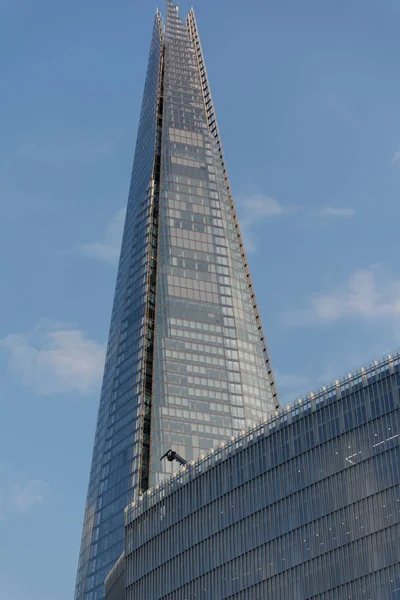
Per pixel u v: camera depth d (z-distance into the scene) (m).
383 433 164.38
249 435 185.62
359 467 165.75
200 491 191.00
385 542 158.50
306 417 176.50
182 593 186.12
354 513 164.00
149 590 193.88
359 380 170.75
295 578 168.50
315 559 166.75
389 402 165.25
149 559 197.00
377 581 157.75
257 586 173.62
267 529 175.62
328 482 169.25
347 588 161.00
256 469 181.62
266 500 177.75
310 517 169.62
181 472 197.50
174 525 194.00
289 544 171.38
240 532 180.00
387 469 161.75
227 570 179.75
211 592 180.88
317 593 164.50
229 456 188.00
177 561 190.12
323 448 171.88
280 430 180.12
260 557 175.00
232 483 185.25
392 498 159.75
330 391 174.50
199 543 186.88
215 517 185.75
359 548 161.50
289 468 176.12
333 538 165.38
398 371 165.88
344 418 170.50
